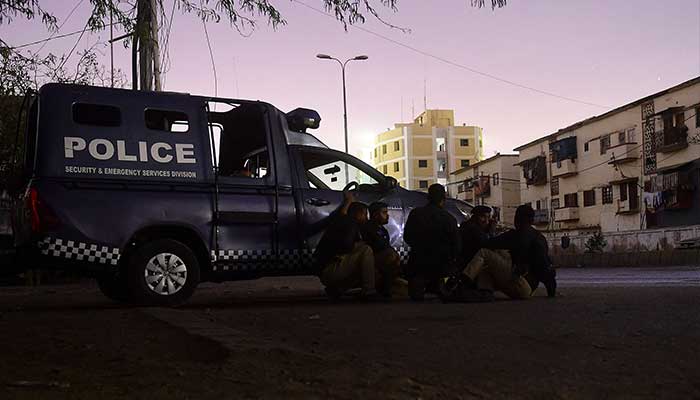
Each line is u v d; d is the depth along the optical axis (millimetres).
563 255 33500
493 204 59719
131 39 7754
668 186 37125
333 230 8266
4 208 8562
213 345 4348
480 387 3311
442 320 5941
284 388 3172
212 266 7922
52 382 3316
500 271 7840
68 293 12750
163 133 7836
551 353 4219
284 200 8375
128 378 3424
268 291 11820
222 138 9305
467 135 85125
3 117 14688
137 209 7492
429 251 8062
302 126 8930
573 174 47625
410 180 84062
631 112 41469
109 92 7711
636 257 28203
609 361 3951
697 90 36188
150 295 7480
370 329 5414
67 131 7402
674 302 7125
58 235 7141
